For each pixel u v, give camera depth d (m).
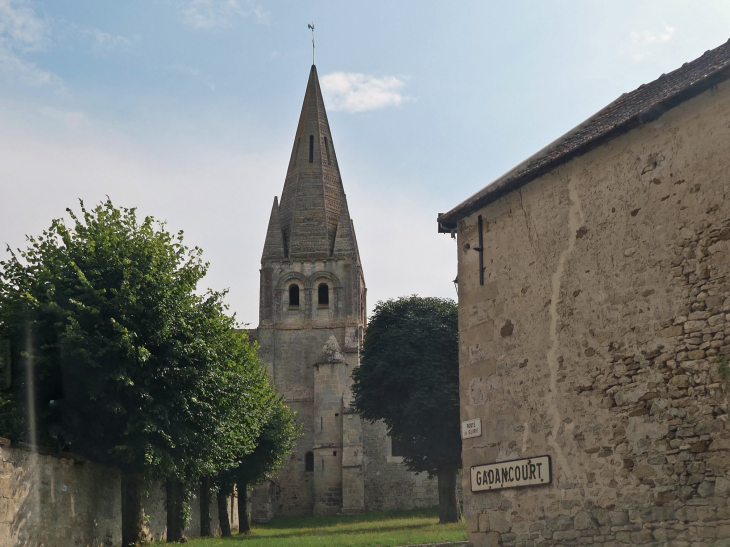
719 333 10.88
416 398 38.16
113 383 23.77
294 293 73.56
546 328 13.92
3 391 23.39
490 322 15.30
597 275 12.99
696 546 10.84
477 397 15.41
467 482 15.40
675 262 11.66
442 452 38.31
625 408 12.18
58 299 23.92
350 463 63.94
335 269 73.50
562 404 13.37
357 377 43.62
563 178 13.93
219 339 27.78
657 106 11.88
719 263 11.01
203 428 26.42
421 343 39.34
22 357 23.39
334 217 77.44
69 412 23.94
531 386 14.10
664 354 11.65
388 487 64.62
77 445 24.66
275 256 74.00
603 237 12.97
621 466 12.12
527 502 13.91
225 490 43.53
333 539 27.69
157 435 24.80
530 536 13.75
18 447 20.34
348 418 65.31
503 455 14.57
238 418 30.42
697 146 11.52
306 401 69.81
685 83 12.78
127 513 25.39
